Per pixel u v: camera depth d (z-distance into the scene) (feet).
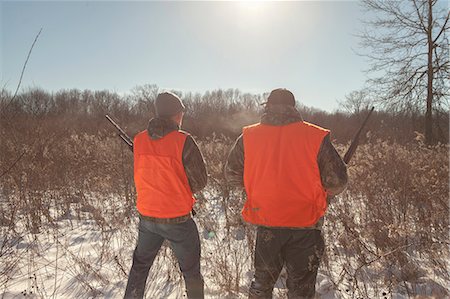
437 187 16.35
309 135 7.86
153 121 9.12
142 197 9.20
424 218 14.56
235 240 14.80
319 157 7.82
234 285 10.90
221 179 20.77
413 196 16.21
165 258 13.07
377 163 19.48
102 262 13.08
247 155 8.32
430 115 55.93
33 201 17.76
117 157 23.82
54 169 22.45
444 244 12.94
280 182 7.96
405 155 20.99
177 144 8.86
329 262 12.66
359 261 11.97
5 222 16.30
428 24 55.67
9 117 22.26
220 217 17.54
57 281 11.58
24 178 19.19
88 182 22.34
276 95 8.28
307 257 8.09
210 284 11.34
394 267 11.79
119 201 20.62
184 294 10.69
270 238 8.13
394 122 55.57
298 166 7.87
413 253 13.04
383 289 10.69
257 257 8.32
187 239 9.11
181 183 8.94
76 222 18.13
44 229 16.85
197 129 62.85
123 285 11.37
